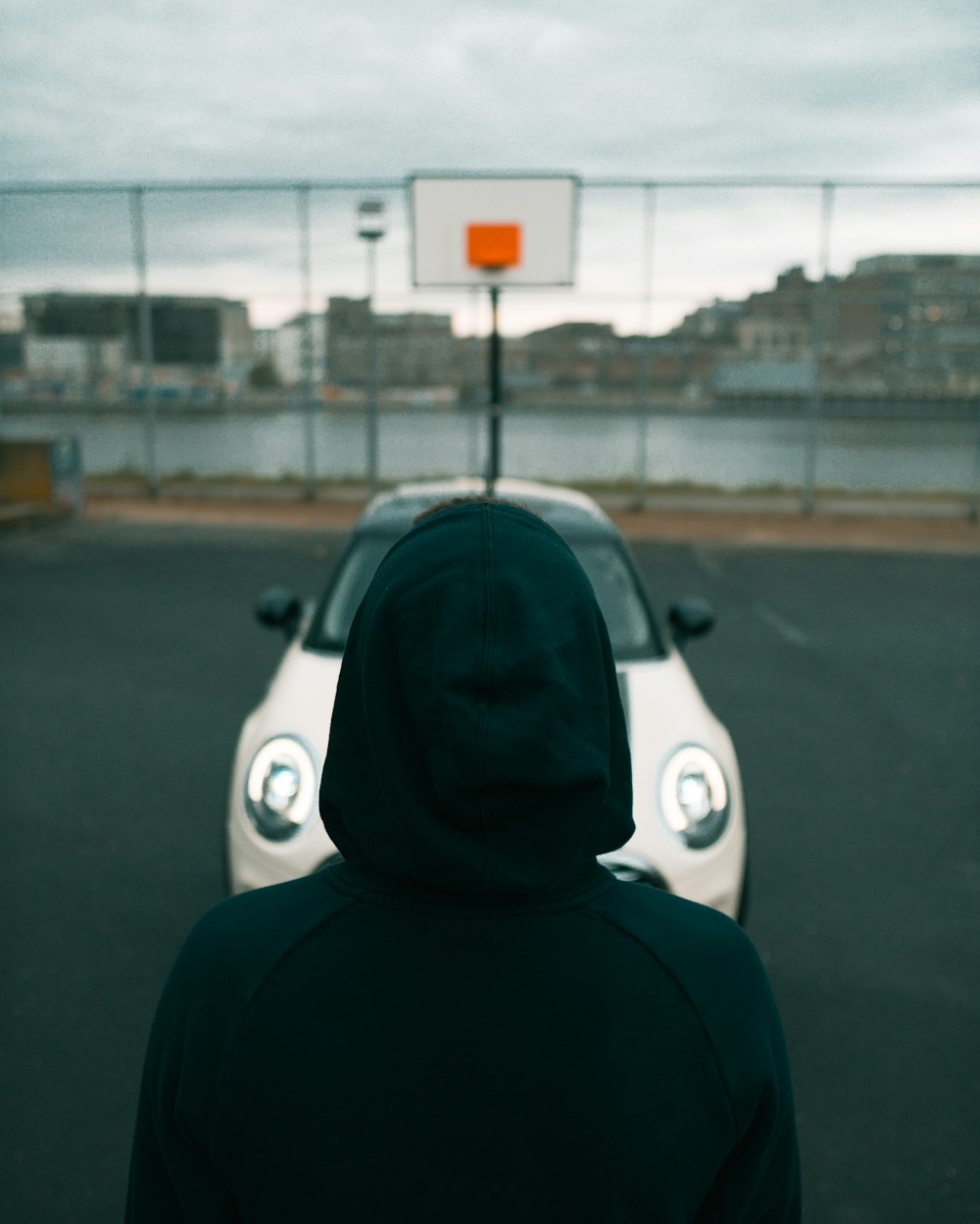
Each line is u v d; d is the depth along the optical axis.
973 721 5.86
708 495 16.30
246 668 6.72
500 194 11.09
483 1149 0.68
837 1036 2.86
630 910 0.75
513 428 20.45
